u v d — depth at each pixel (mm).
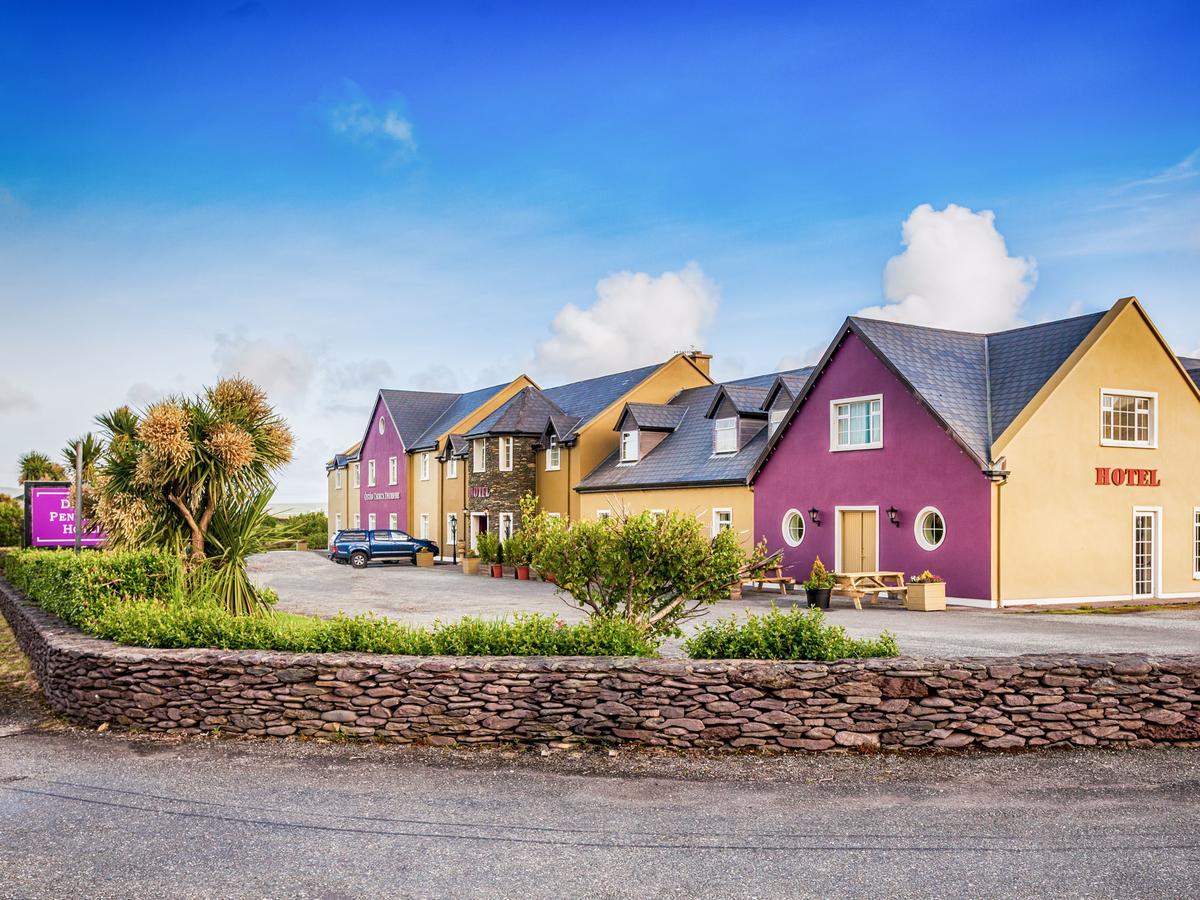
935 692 8789
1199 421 25453
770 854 6371
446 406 54844
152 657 10109
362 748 9234
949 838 6602
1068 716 8820
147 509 14383
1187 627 17625
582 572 11414
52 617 14219
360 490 58562
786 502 27594
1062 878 5891
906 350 24812
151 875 6145
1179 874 5934
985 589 21719
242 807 7516
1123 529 23812
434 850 6539
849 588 21875
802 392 26891
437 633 10195
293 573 37344
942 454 22812
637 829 6895
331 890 5895
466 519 44438
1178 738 8867
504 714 9172
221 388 14945
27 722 10758
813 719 8789
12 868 6266
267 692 9680
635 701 9000
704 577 11422
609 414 38906
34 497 23891
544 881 5988
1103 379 23625
